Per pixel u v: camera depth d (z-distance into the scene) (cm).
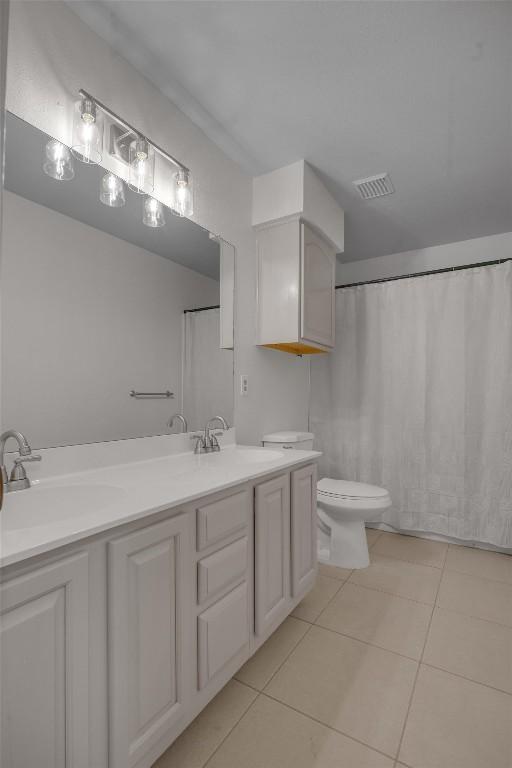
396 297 308
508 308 265
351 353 324
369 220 295
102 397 152
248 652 146
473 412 277
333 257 277
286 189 230
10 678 73
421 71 163
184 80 168
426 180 244
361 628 181
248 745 121
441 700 138
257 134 203
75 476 141
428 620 187
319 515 257
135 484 129
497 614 193
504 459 264
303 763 114
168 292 182
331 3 135
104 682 92
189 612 117
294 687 144
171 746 120
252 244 242
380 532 308
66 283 139
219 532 130
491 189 253
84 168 143
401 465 299
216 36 147
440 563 250
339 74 165
